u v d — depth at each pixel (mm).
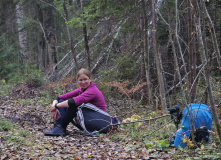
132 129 5406
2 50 15719
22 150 4363
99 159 3990
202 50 3764
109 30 10078
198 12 4020
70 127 6070
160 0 8867
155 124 5734
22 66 15445
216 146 4125
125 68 9391
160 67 6355
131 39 9734
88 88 5488
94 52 10398
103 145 4641
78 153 4277
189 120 3992
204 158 3691
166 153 4113
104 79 8609
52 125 6254
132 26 8828
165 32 9477
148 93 8141
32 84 10883
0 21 18625
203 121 3969
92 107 5406
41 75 12562
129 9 8133
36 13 17891
